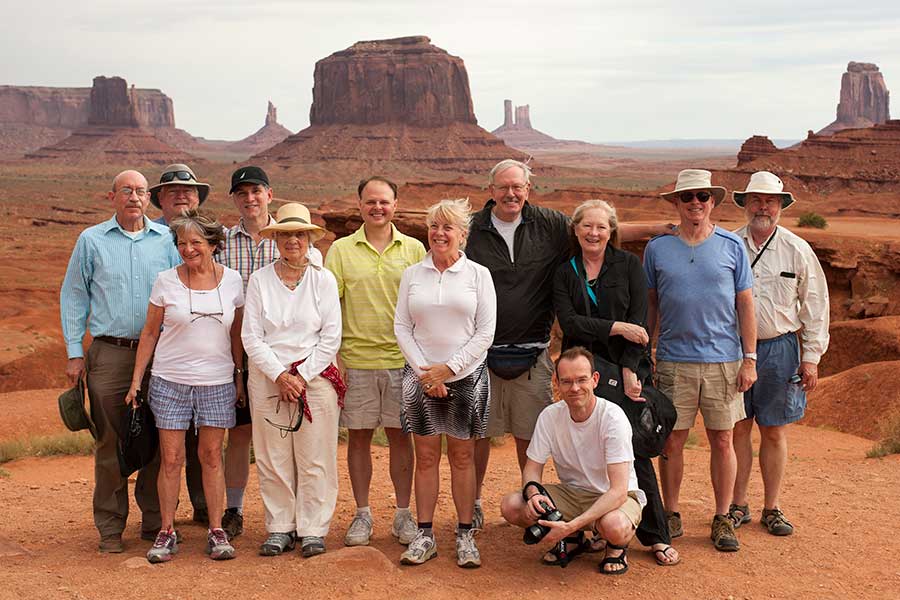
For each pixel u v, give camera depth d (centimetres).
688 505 809
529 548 682
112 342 697
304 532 656
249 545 695
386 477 979
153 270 705
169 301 652
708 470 1052
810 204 9331
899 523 745
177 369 654
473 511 711
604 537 609
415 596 566
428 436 644
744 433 742
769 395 721
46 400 1975
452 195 11119
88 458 1246
